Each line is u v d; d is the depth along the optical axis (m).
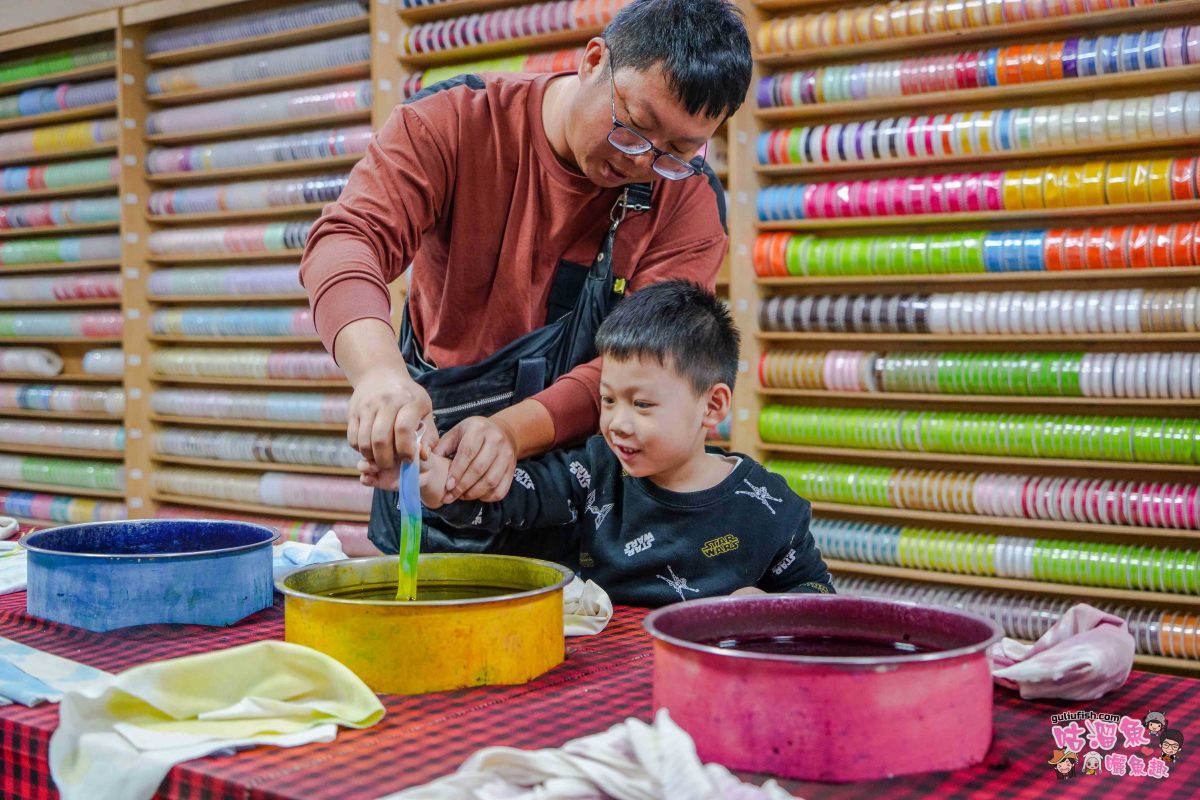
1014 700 1.05
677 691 0.88
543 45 3.63
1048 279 3.21
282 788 0.82
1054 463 3.08
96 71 4.73
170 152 4.48
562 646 1.18
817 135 3.31
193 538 1.53
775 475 1.58
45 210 4.80
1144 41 2.85
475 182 1.57
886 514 3.32
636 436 1.44
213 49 4.39
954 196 3.11
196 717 0.96
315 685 1.00
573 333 1.63
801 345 3.56
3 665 1.10
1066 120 2.96
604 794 0.78
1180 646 2.88
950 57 3.10
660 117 1.35
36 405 4.92
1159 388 2.92
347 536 3.99
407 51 3.79
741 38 1.38
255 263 4.40
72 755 0.91
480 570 1.31
